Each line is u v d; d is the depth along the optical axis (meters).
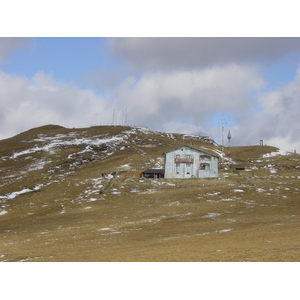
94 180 92.94
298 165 113.94
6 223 55.66
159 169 104.25
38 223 53.28
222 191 73.06
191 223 44.50
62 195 77.31
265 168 111.00
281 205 57.62
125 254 26.12
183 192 73.19
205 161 96.31
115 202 66.88
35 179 103.06
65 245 34.19
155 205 62.25
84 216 56.03
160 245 29.55
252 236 29.41
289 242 24.73
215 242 28.12
